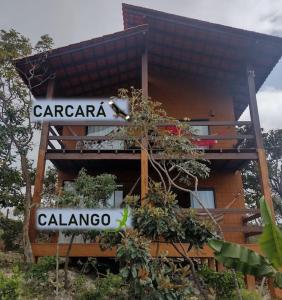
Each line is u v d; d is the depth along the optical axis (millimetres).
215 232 6859
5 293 4715
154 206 6914
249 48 10242
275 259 5051
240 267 5324
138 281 5781
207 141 11234
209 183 11328
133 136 7930
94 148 10156
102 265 8859
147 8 10320
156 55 11820
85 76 11320
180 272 6398
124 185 11195
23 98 9891
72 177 11352
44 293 6988
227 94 12562
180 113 12328
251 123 9984
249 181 17406
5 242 10242
